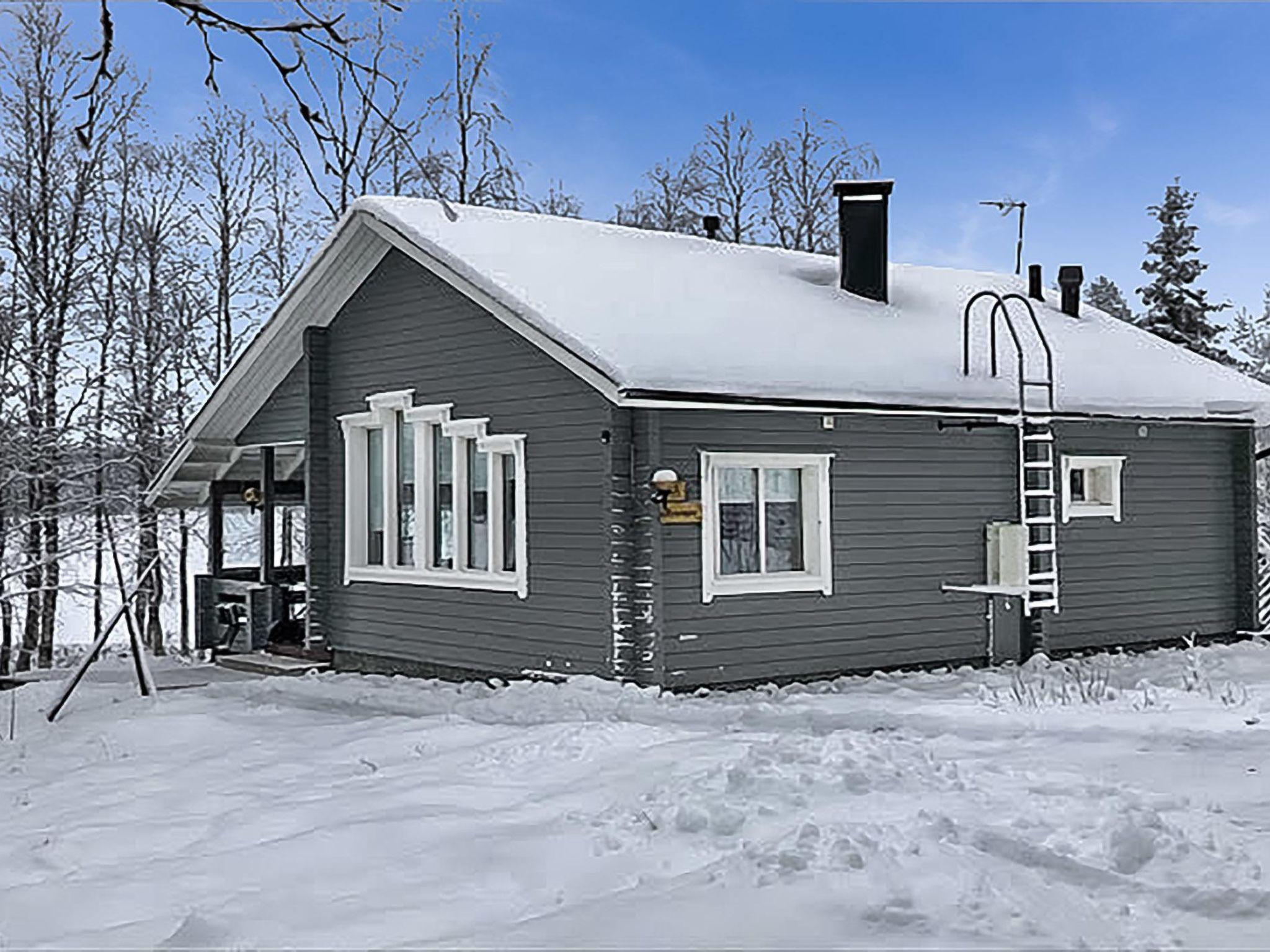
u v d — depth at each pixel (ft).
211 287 82.84
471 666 41.19
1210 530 47.70
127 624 40.09
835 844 15.66
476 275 38.06
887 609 39.24
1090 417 42.45
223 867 17.97
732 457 36.37
